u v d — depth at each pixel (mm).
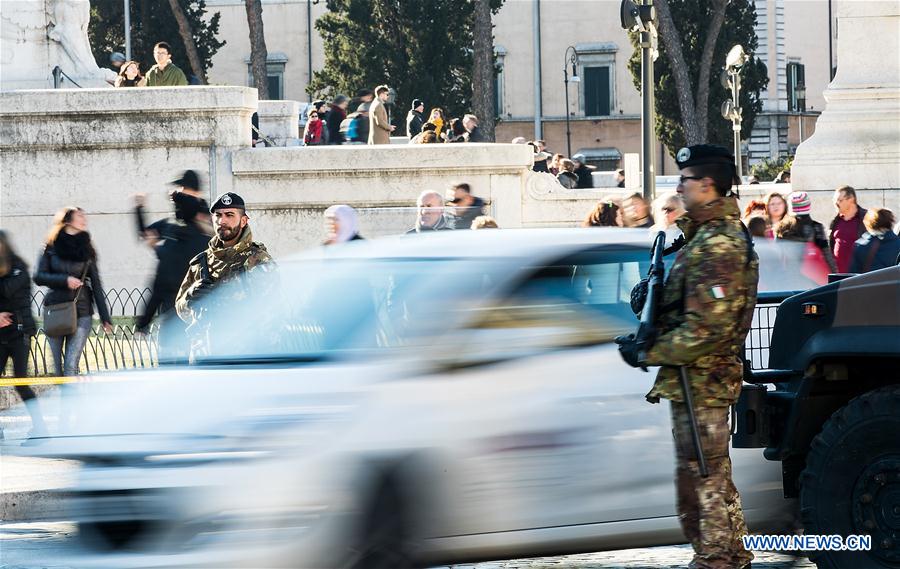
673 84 77250
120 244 30688
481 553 10023
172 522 9492
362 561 9594
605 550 10523
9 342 17406
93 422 10133
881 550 9859
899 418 9734
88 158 30859
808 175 29688
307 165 31188
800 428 10461
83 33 34500
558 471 10234
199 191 17359
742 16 81062
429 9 82500
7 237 17438
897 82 29719
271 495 9469
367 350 10445
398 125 82875
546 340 10492
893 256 19422
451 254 11078
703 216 9844
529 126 107938
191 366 10836
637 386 10609
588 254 11133
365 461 9656
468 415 9984
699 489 9820
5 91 30797
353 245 11805
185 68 87500
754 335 12000
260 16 73938
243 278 12078
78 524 9758
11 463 14211
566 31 107750
